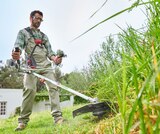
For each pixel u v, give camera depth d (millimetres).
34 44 4902
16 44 4699
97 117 2988
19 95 31625
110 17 654
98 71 1971
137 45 1007
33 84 4609
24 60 4832
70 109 7004
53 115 4520
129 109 1164
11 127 5098
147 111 617
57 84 3928
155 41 927
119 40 1260
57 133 2922
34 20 4953
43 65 4855
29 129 4082
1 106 30484
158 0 725
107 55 1733
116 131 1476
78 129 2619
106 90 1811
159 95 590
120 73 1462
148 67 884
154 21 985
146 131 589
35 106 26672
